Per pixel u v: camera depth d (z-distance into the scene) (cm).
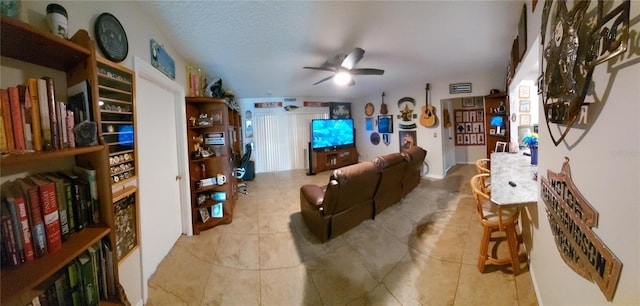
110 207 114
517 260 196
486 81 473
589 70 85
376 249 250
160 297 191
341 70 323
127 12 172
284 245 264
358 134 733
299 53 316
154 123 225
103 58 142
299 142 697
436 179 526
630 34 65
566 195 110
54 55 102
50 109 92
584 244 93
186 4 190
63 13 107
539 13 161
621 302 72
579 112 96
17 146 84
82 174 114
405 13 220
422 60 370
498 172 243
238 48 286
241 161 532
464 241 254
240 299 190
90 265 106
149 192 212
